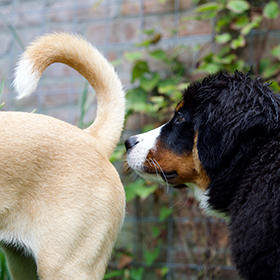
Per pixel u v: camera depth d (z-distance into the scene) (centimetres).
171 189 298
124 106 177
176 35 327
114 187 153
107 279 289
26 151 140
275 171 146
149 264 284
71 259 137
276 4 292
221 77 184
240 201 156
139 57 299
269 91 165
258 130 154
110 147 168
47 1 355
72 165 145
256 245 145
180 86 284
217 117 163
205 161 168
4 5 363
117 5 341
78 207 140
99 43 343
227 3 307
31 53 161
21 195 140
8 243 148
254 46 309
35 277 166
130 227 315
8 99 346
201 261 280
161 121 308
